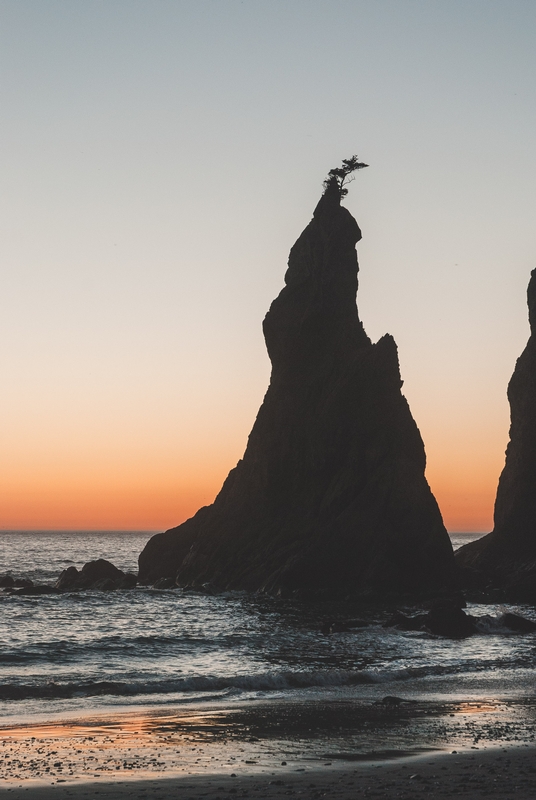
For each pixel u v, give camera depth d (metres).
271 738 23.88
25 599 80.69
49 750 21.80
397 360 102.62
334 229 110.94
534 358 113.75
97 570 103.94
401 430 98.19
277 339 110.00
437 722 26.81
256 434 105.44
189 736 24.16
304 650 50.53
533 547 107.69
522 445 111.75
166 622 65.81
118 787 17.31
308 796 16.39
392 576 86.75
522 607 82.38
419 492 93.69
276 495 101.62
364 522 90.69
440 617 60.19
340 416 99.75
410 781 17.91
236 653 49.09
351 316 109.62
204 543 100.81
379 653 49.72
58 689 33.84
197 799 16.16
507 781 17.88
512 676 40.44
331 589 86.31
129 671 41.62
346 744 22.94
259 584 90.31
